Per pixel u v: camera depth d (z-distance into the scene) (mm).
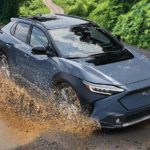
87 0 24547
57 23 8086
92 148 6016
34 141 6359
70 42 7539
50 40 7531
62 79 6820
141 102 6336
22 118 7293
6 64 9070
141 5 15023
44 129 6766
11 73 8812
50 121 7027
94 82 6348
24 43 8336
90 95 6324
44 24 8047
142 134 6410
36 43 7945
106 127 6297
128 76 6512
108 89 6254
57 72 6996
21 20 8891
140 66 6871
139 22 14164
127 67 6797
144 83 6387
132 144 6102
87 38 7719
